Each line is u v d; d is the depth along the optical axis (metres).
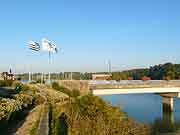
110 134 35.03
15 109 37.50
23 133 28.84
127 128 38.75
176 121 61.47
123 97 129.50
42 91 66.88
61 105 50.03
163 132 49.34
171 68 189.38
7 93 54.66
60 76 117.56
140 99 117.75
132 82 74.75
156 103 100.81
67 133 30.56
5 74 106.06
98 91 71.19
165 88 77.62
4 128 31.89
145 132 41.97
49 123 32.12
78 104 48.78
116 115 42.62
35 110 45.22
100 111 43.94
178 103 104.38
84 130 33.66
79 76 124.75
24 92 57.88
